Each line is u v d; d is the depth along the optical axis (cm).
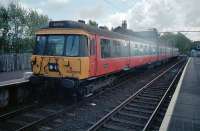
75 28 1094
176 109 950
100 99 1245
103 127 837
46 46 1151
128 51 1814
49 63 1123
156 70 2984
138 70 2459
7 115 913
